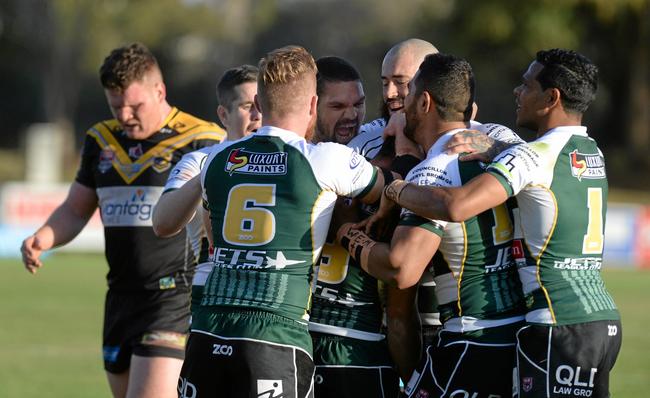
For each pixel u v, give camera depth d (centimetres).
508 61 12631
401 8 18988
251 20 19950
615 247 7431
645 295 5612
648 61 13175
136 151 2342
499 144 1664
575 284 1620
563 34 12012
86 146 2405
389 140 1833
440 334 1664
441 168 1628
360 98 1892
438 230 1592
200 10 19038
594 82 1675
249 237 1605
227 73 2072
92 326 4341
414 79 1695
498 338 1619
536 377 1587
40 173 9581
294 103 1648
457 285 1638
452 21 12512
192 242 2066
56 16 17712
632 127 13825
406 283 1584
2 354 3662
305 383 1588
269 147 1634
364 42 19012
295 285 1598
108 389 3048
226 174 1644
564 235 1617
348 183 1623
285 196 1602
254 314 1580
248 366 1559
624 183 13175
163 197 1769
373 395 1678
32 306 4916
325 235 1628
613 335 1623
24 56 18412
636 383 3153
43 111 18938
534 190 1605
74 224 2431
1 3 17775
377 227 1667
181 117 2402
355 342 1680
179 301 2283
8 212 7388
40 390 3019
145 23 18238
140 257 2277
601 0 11800
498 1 11956
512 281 1644
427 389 1645
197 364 1606
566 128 1669
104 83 2291
